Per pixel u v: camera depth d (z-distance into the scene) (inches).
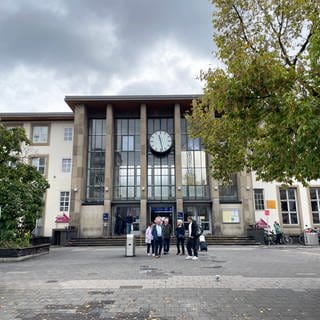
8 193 681.6
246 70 269.1
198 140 1289.4
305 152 234.1
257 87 264.8
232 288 319.6
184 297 283.4
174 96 1244.5
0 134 725.3
